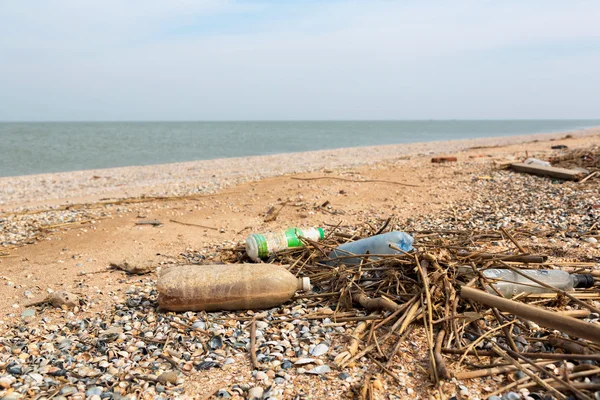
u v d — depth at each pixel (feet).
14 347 3.43
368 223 6.15
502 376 2.83
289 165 16.49
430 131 71.26
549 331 3.19
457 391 2.74
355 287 3.84
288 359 3.14
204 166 17.70
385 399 2.74
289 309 3.82
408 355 3.08
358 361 3.08
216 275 3.82
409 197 7.68
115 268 5.02
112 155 26.04
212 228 6.44
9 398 2.83
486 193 7.58
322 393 2.81
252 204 7.66
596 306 3.45
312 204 7.45
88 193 11.44
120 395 2.88
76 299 4.13
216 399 2.81
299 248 4.63
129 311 3.95
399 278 3.73
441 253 3.87
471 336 3.22
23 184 13.73
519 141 27.37
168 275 3.87
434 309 3.35
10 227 6.69
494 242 4.94
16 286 4.62
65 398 2.85
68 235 6.24
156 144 36.04
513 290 3.56
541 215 6.01
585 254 4.47
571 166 9.23
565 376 2.66
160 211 7.36
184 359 3.22
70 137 47.55
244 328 3.56
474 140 30.78
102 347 3.38
